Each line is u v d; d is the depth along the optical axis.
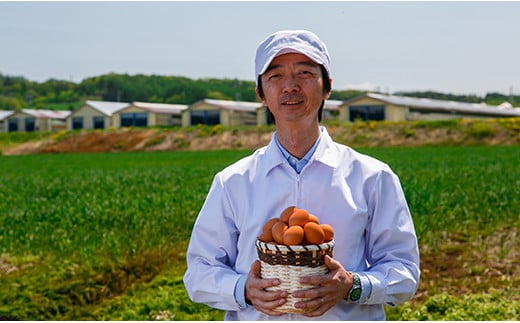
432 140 57.91
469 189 14.59
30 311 7.64
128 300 7.94
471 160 30.39
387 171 3.45
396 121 66.81
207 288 3.48
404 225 3.41
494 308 6.63
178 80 150.38
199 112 79.56
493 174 19.05
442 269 8.68
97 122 88.81
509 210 11.89
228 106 78.56
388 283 3.28
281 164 3.44
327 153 3.43
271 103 3.38
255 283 3.23
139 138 71.56
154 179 21.86
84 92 160.38
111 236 10.51
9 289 8.25
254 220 3.43
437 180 16.56
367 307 3.45
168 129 72.56
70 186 20.64
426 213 11.91
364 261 3.47
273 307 3.19
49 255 10.04
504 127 57.59
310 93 3.31
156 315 7.32
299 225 3.19
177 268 9.17
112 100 149.00
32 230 11.62
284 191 3.41
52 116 95.25
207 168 28.73
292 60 3.30
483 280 8.05
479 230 10.78
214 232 3.58
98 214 12.60
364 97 70.88
